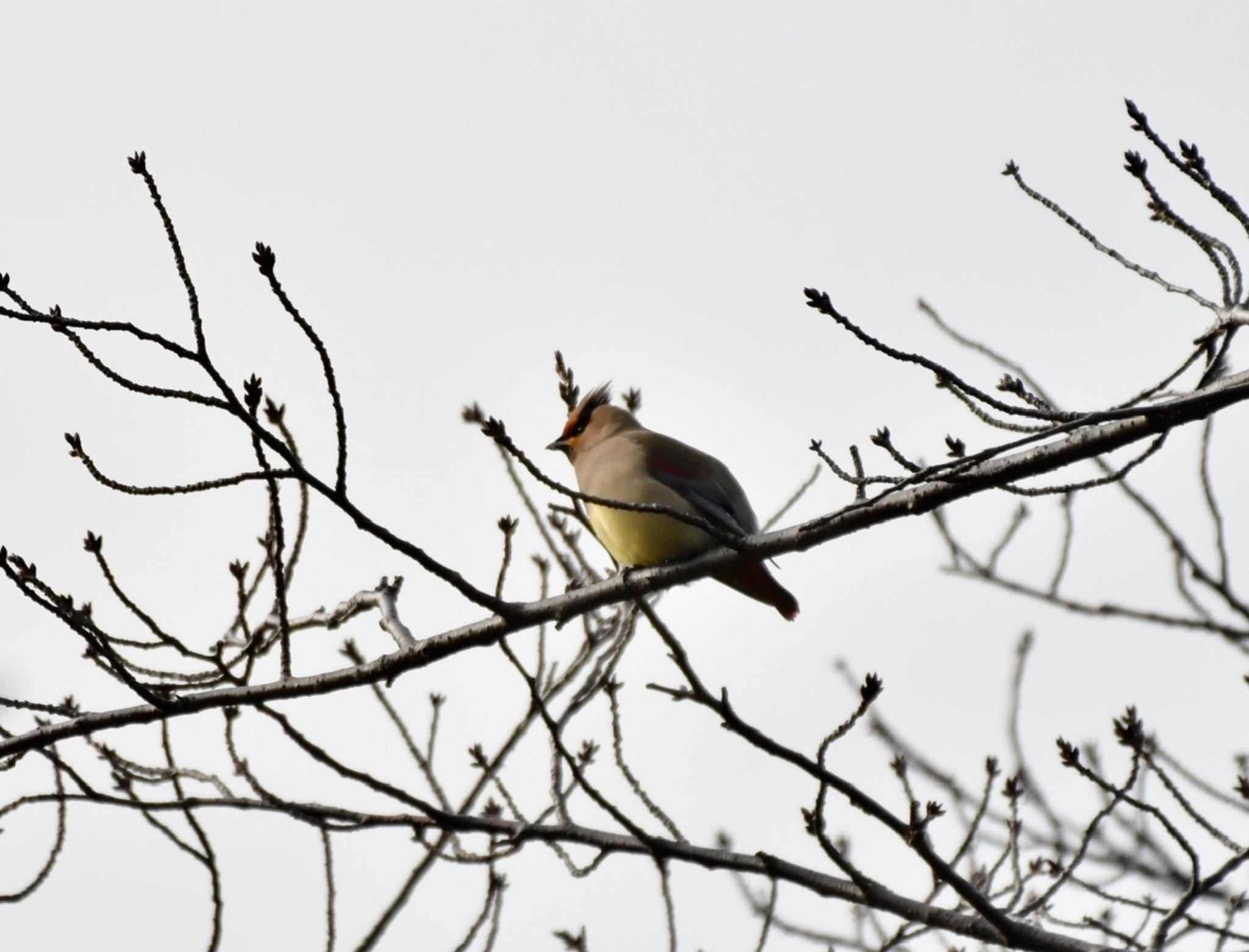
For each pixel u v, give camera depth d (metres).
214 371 8.30
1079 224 8.81
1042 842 11.24
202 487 8.70
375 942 10.75
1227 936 9.05
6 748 10.38
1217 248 8.27
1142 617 11.34
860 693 8.62
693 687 8.50
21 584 9.72
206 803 10.17
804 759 8.66
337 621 11.74
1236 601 11.11
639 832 9.66
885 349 7.88
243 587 10.44
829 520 9.50
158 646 10.88
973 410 8.43
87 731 10.41
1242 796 10.36
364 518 9.09
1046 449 8.73
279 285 8.24
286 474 8.75
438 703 11.16
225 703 10.30
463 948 10.71
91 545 9.96
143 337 8.20
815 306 7.89
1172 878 10.71
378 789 9.69
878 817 8.88
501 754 10.96
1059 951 9.09
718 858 9.75
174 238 8.06
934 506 9.20
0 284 8.01
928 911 9.35
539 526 11.66
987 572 11.88
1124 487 11.41
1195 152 7.98
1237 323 8.13
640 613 11.97
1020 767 11.48
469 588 10.08
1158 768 9.13
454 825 9.81
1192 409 8.13
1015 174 9.02
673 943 9.73
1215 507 11.19
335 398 8.58
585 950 10.66
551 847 10.25
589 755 11.33
